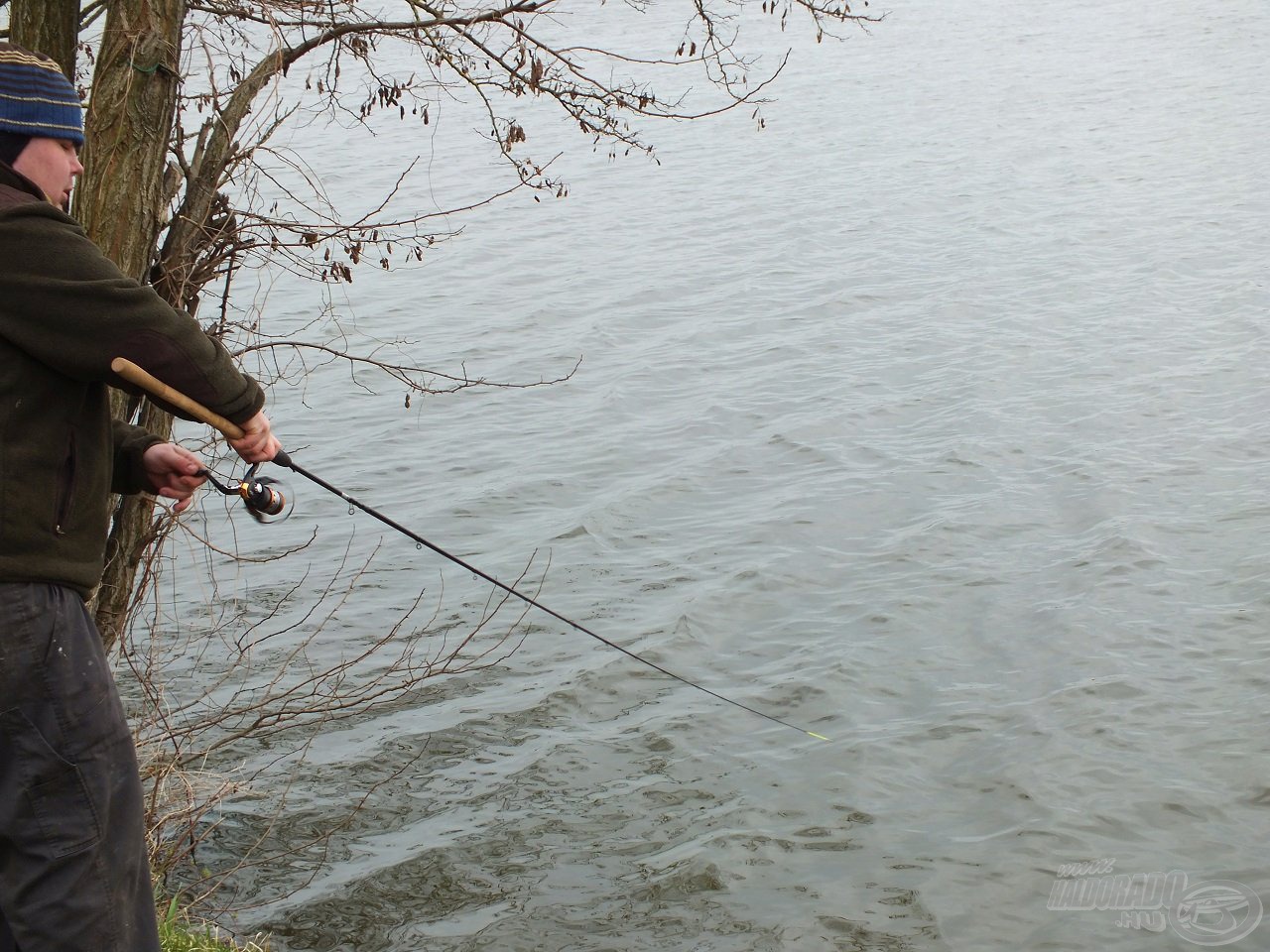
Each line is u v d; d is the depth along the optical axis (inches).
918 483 481.4
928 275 750.5
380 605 410.0
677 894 270.2
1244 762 303.6
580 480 506.0
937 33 1649.9
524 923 262.8
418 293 748.6
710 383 604.4
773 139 1135.6
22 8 173.3
